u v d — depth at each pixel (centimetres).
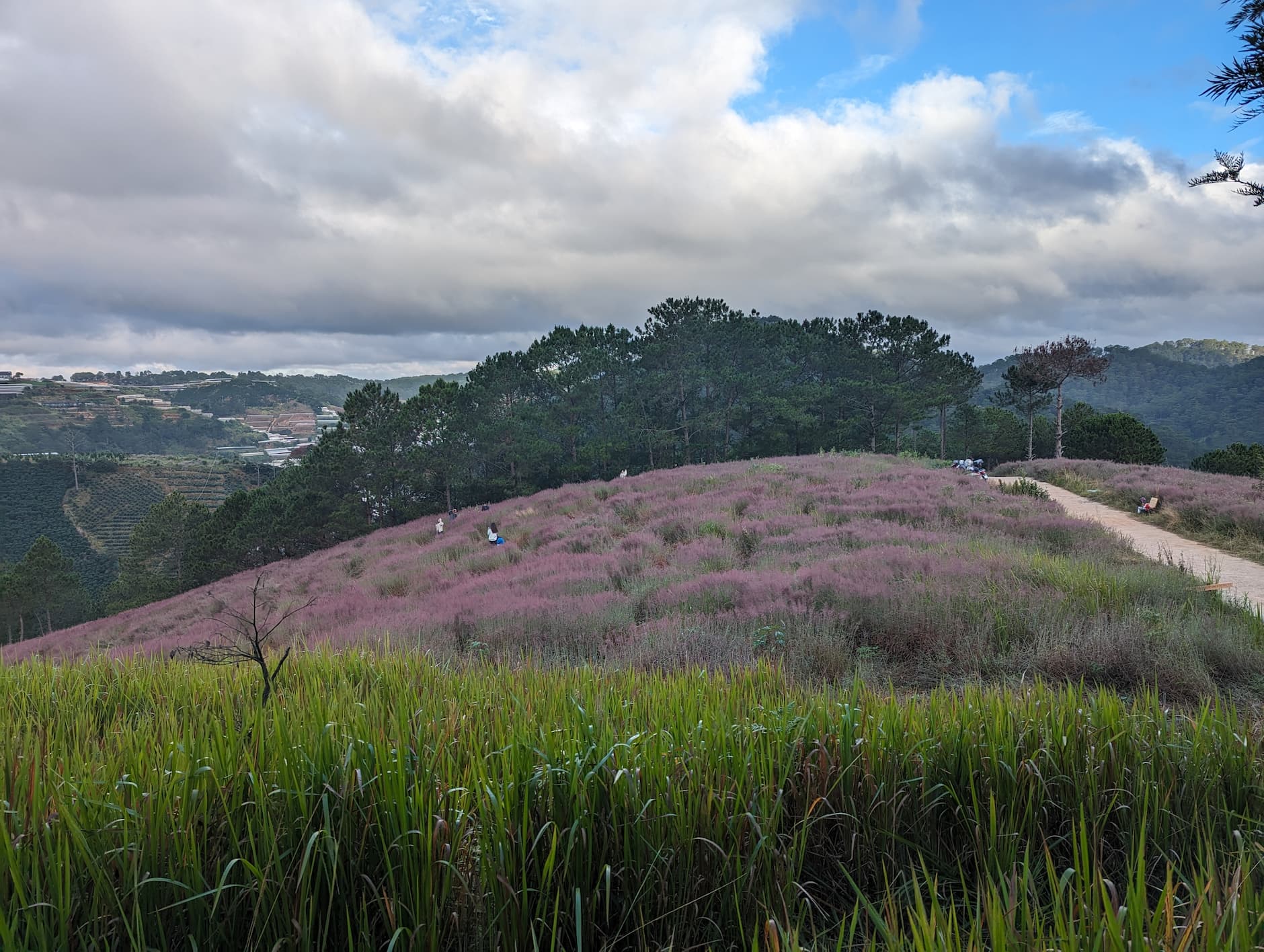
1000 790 299
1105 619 702
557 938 221
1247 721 432
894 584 891
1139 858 192
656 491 2495
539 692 416
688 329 5519
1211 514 1524
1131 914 177
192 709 430
